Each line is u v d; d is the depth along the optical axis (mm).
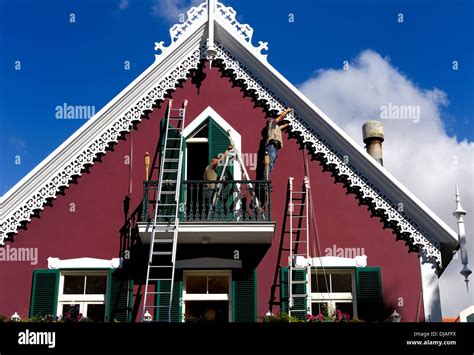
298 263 15133
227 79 16594
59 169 15602
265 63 16406
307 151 15961
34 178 15406
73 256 15180
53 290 14852
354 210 15523
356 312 14992
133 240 15320
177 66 16594
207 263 15141
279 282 15078
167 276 15031
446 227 15070
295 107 16203
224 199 15406
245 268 15148
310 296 14852
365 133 18266
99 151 15820
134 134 16094
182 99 16422
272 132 15867
